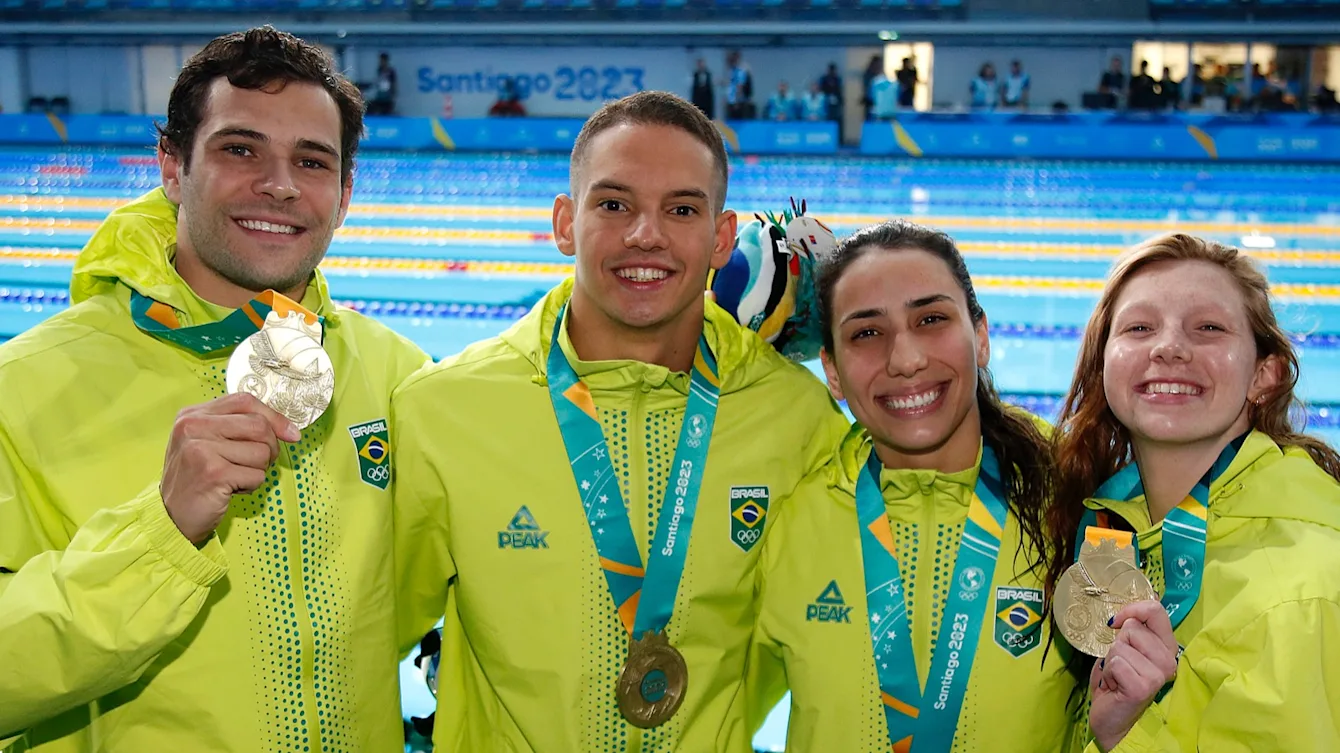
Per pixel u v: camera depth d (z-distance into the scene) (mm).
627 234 1633
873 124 14758
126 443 1578
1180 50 16656
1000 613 1738
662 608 1726
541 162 14305
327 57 1719
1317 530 1520
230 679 1575
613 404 1788
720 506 1774
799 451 1859
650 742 1723
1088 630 1605
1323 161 13773
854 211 10656
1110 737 1537
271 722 1592
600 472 1740
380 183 12492
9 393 1537
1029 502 1790
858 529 1801
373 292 8055
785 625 1796
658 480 1790
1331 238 9336
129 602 1377
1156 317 1680
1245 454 1645
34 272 8391
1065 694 1750
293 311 1577
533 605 1720
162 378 1628
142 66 18016
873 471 1828
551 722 1704
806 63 17500
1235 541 1588
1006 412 1876
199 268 1651
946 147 14625
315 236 1634
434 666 2031
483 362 1831
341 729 1652
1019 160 14391
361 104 1786
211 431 1383
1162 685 1484
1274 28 15633
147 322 1617
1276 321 1714
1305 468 1615
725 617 1792
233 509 1603
